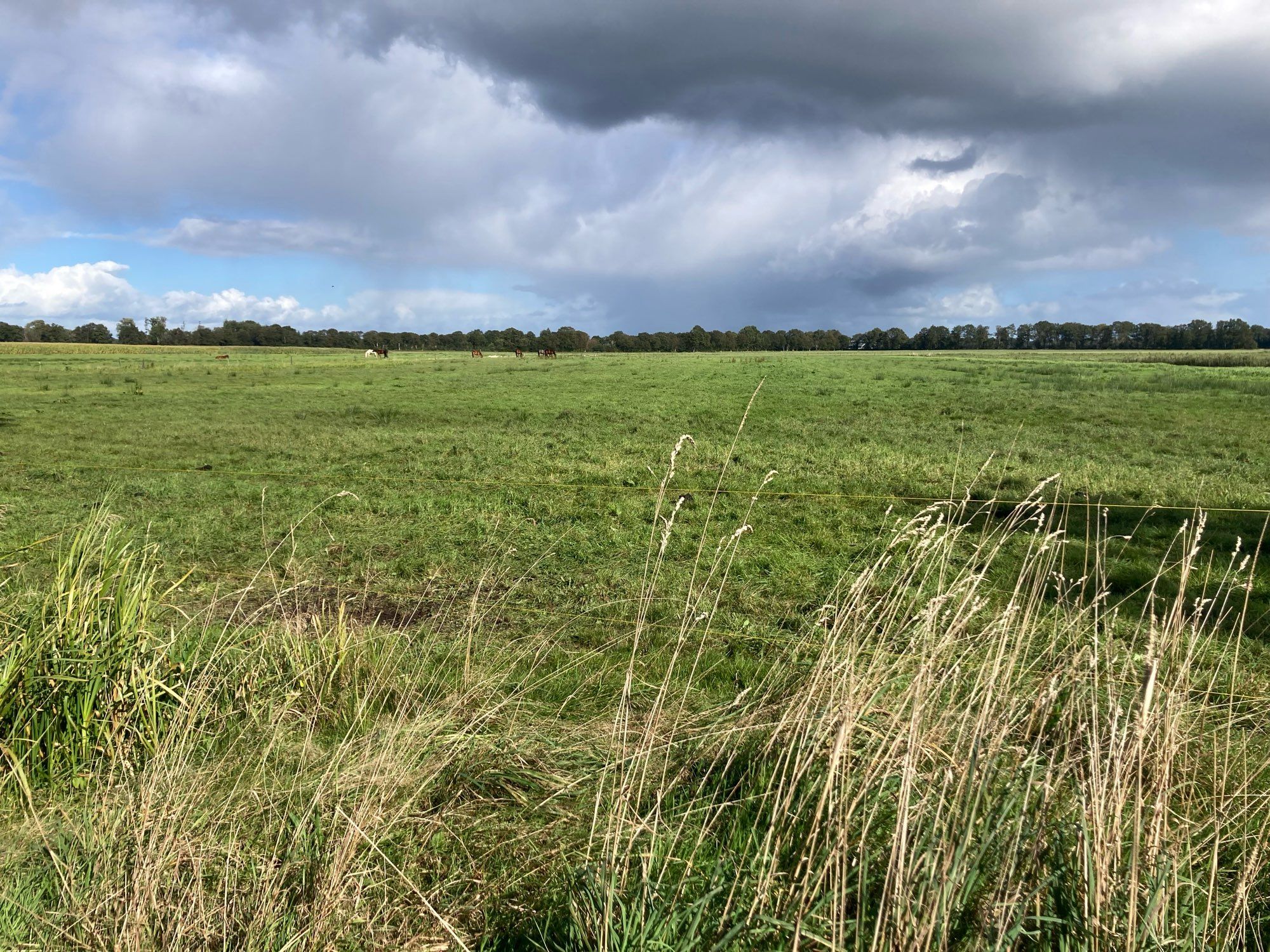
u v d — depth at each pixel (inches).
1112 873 84.9
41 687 135.5
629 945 86.2
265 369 1935.3
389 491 432.5
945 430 703.7
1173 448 585.6
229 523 360.2
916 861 85.2
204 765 125.3
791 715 124.6
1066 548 295.1
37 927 94.3
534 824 120.3
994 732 101.7
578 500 407.8
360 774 119.2
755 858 96.0
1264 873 103.1
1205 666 182.9
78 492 438.0
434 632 217.9
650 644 209.8
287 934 91.5
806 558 295.9
